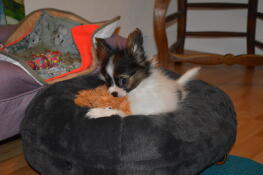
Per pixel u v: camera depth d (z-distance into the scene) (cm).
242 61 163
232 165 111
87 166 93
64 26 139
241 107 142
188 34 203
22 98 108
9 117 106
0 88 103
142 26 210
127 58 102
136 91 103
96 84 114
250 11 184
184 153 94
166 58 159
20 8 153
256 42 186
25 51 137
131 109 102
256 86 163
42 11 147
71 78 116
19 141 122
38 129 98
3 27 147
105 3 184
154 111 101
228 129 102
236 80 173
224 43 220
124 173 92
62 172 96
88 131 93
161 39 156
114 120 94
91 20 181
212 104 106
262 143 120
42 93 106
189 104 104
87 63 125
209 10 219
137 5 202
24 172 108
